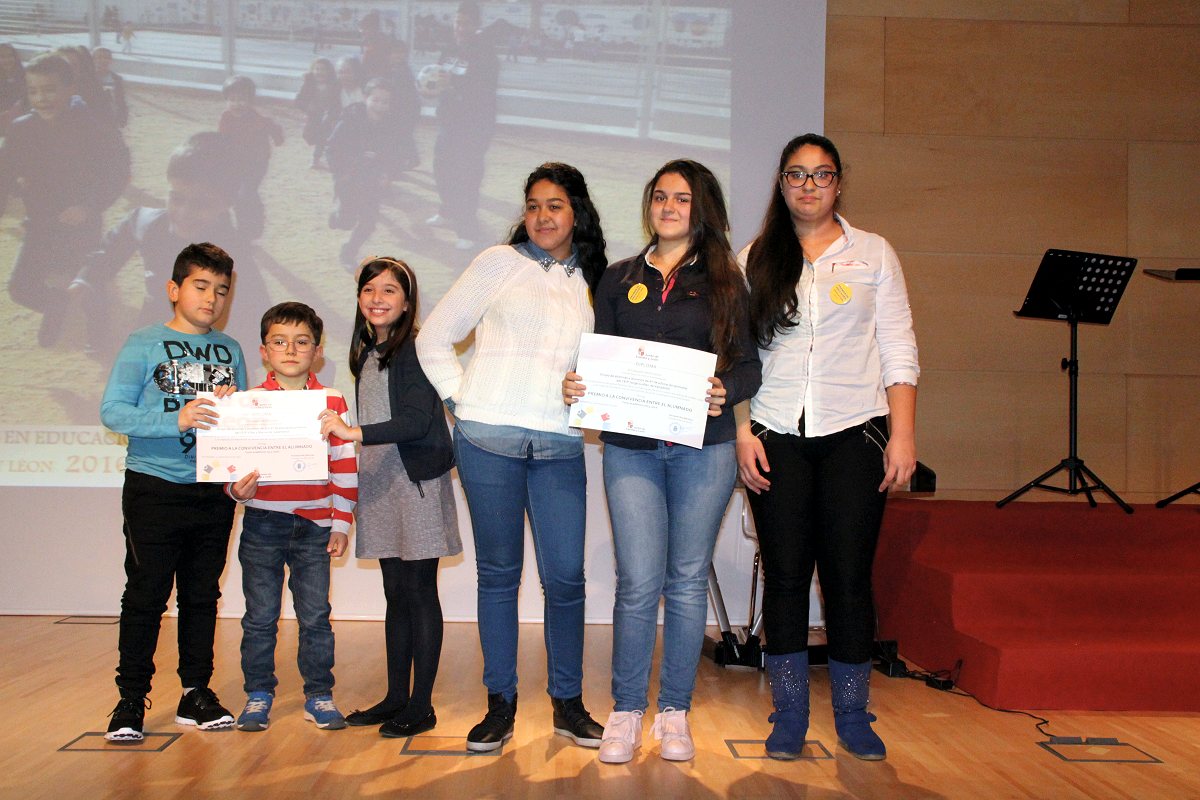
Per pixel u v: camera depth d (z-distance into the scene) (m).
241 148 4.32
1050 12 4.71
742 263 2.46
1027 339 4.70
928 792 2.18
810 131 4.44
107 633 3.87
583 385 2.26
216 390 2.52
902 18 4.70
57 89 4.29
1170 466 4.71
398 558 2.62
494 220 4.38
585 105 4.41
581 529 2.42
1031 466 4.68
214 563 2.67
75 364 4.27
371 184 4.35
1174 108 4.74
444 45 4.38
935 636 3.38
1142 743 2.58
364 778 2.23
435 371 2.39
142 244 4.30
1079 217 4.71
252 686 2.65
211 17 4.32
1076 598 3.27
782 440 2.34
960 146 4.70
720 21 4.44
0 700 2.87
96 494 4.26
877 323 2.40
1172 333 4.73
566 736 2.55
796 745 2.38
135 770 2.27
